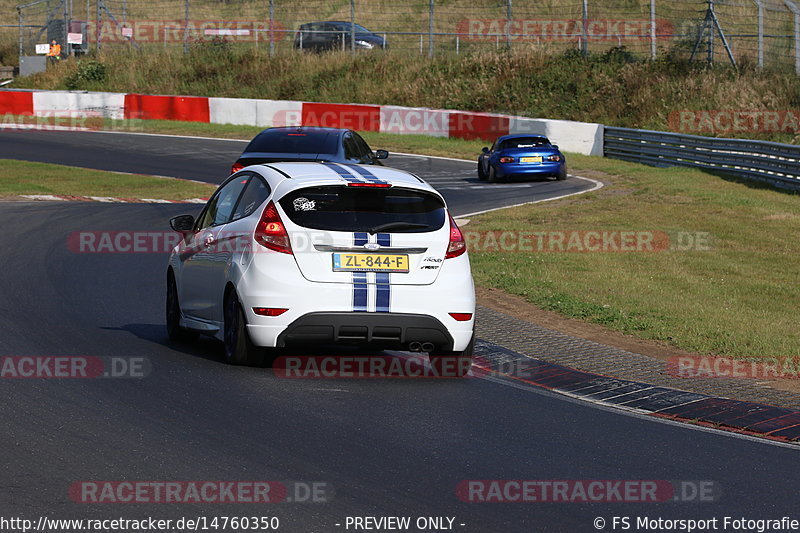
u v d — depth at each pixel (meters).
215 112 146.00
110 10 196.62
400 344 29.09
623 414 26.56
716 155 99.88
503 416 25.58
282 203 28.70
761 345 35.97
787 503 19.66
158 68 167.25
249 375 28.72
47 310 38.00
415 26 184.38
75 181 87.94
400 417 24.86
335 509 18.23
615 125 132.62
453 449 22.34
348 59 162.75
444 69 156.00
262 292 28.16
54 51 175.38
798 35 127.81
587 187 90.94
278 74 163.50
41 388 26.30
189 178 94.12
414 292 28.69
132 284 45.22
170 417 23.92
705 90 128.62
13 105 149.62
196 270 32.34
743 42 141.50
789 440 24.61
